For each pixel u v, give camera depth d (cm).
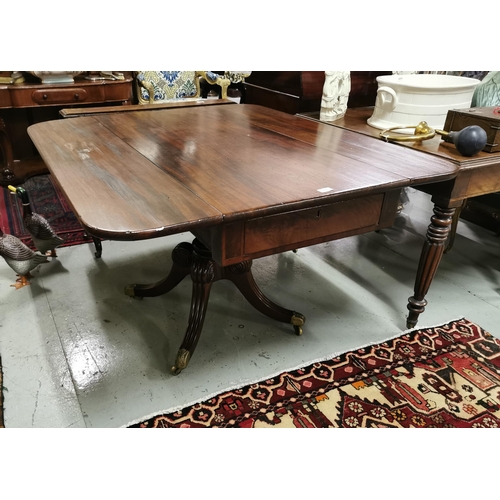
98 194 110
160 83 337
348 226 131
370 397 145
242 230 113
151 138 162
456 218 231
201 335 172
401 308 193
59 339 166
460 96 194
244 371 155
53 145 150
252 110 223
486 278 219
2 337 166
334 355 162
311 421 136
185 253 171
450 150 165
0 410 136
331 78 211
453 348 168
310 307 191
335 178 127
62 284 201
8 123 333
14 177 312
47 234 203
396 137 176
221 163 137
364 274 220
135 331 172
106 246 236
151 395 144
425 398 146
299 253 238
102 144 153
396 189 135
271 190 117
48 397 141
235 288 205
